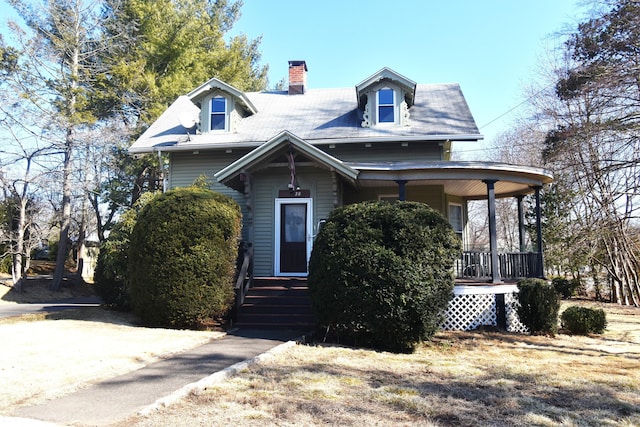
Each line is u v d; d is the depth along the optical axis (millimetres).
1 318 10516
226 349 7352
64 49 22000
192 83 25844
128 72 23016
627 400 5219
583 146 16438
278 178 12758
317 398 4910
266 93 19219
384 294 7656
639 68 13359
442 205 13711
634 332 10930
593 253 19562
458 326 10445
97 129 22062
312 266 8469
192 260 9109
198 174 15047
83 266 26375
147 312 9336
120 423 3957
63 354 6539
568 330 10812
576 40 16062
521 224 14125
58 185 21328
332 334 8844
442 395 5223
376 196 13938
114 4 23938
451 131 13523
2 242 21047
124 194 25797
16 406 4395
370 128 14406
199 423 4012
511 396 5285
